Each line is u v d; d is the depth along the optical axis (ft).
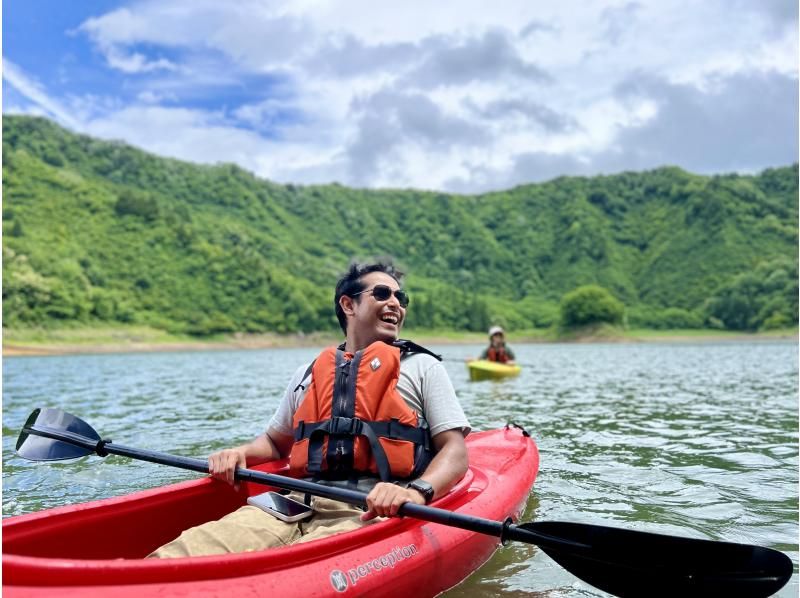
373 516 8.19
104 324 259.39
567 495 14.83
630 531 7.88
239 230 407.64
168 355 179.22
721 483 15.97
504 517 10.87
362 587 7.47
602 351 160.04
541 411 30.14
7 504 14.37
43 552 7.93
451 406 9.28
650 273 450.71
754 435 22.97
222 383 52.65
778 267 369.91
